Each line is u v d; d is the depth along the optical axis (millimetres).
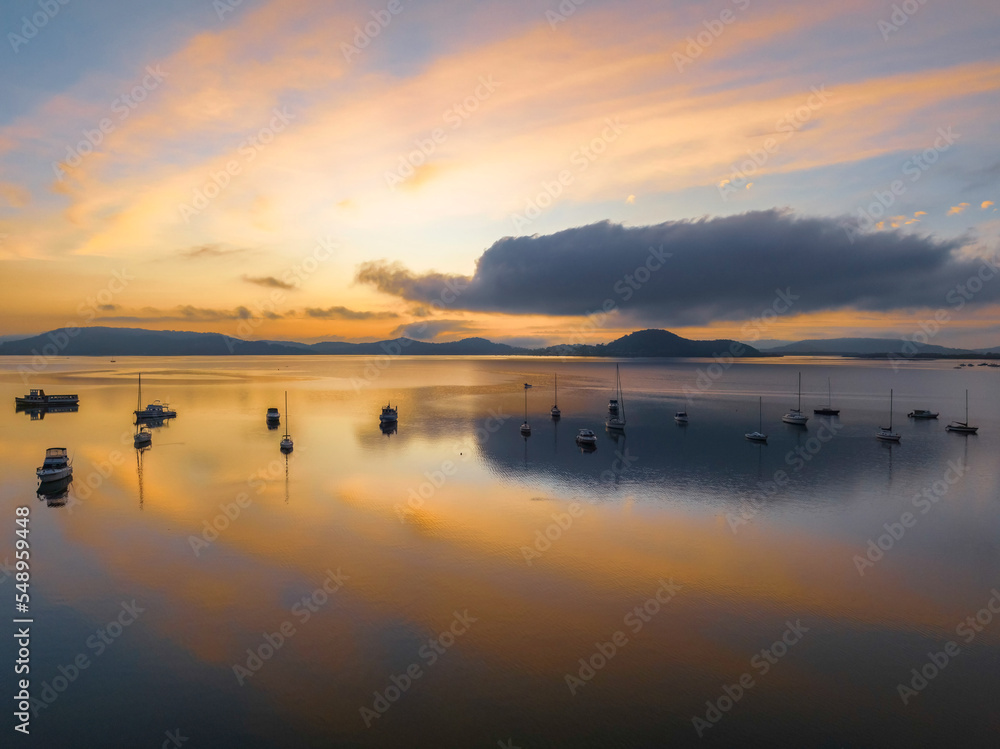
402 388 191375
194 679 28438
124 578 38906
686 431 102625
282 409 129250
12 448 82375
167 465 71688
